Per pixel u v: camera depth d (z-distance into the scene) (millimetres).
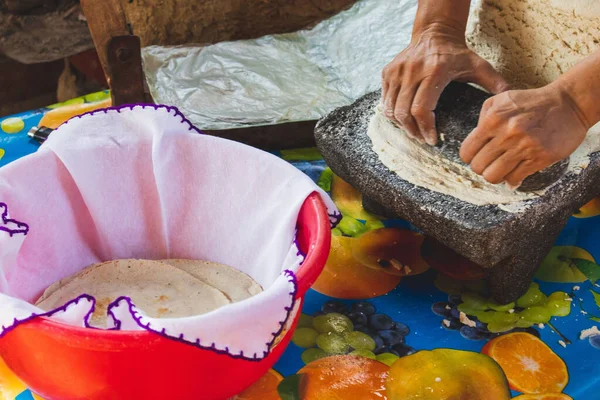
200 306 803
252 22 1396
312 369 769
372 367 771
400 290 884
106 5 1089
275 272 812
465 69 875
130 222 896
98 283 835
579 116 754
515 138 741
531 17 938
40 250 834
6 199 785
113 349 600
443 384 748
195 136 869
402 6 1383
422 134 843
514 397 737
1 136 1109
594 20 868
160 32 1365
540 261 852
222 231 884
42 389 672
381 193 846
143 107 876
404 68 866
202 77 1254
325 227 743
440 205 787
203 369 646
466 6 898
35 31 1657
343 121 930
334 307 856
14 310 613
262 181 842
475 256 770
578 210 1011
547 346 800
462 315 844
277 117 1131
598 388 747
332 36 1364
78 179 842
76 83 1775
